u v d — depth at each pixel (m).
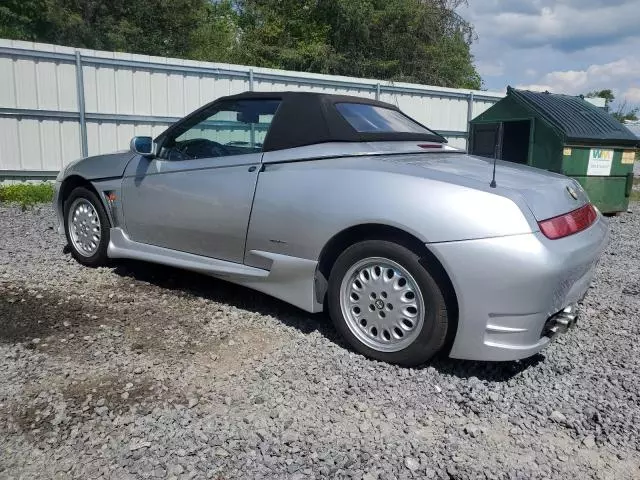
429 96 15.12
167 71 11.41
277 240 3.50
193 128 4.16
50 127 10.41
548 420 2.66
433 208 2.92
